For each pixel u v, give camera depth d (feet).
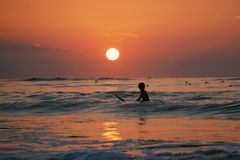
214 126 50.26
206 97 97.40
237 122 54.60
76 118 63.77
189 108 72.43
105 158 30.17
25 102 87.71
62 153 32.30
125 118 62.69
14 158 30.96
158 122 56.08
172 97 100.17
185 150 33.01
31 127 51.11
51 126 52.06
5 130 47.91
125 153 31.89
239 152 31.30
